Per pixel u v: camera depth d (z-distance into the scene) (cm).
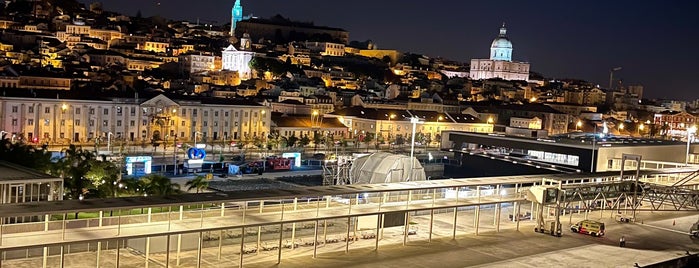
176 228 8625
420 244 10931
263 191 9919
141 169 19525
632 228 13300
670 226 13725
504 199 12162
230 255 9612
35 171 11494
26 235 7906
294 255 9838
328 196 10281
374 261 9800
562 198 12144
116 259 8619
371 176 15012
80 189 12331
